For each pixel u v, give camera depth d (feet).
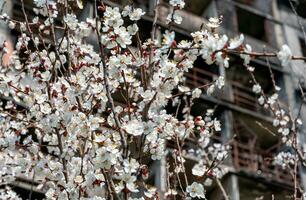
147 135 17.65
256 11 69.00
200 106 55.11
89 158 18.10
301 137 54.44
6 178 22.99
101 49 16.66
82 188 17.79
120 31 17.03
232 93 59.72
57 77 19.54
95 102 19.85
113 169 16.70
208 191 52.65
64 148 19.16
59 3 21.11
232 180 50.96
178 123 19.63
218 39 14.20
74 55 20.45
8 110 24.49
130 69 18.94
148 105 18.11
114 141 17.44
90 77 18.98
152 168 43.57
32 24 21.80
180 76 18.71
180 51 18.10
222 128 55.67
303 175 53.52
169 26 19.03
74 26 19.25
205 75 61.16
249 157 54.24
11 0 45.60
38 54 19.83
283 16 70.28
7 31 40.24
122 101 26.76
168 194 19.49
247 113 57.36
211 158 42.55
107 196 17.42
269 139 59.26
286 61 13.00
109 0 22.94
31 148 20.21
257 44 66.54
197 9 67.82
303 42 69.05
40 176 19.13
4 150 21.25
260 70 62.69
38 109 19.57
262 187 52.95
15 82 21.39
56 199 19.03
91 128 17.75
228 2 68.03
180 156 19.22
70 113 18.26
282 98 60.39
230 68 62.18
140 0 53.98
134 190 16.15
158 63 18.76
